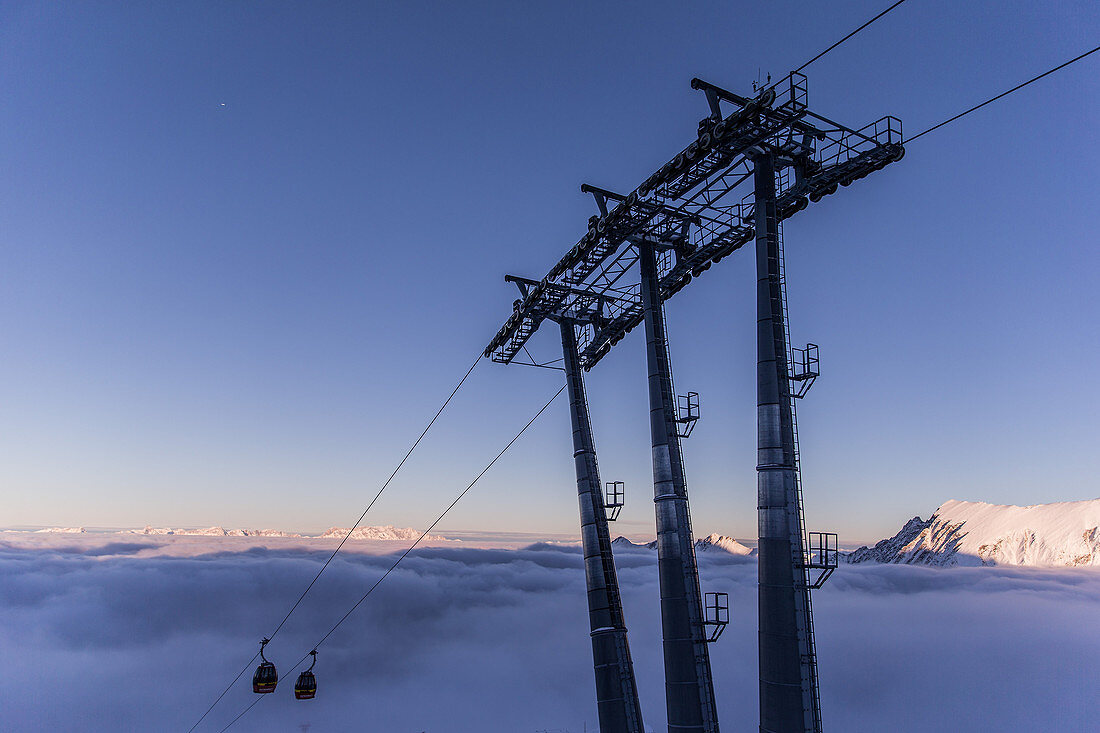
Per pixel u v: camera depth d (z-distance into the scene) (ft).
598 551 133.59
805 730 78.02
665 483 113.80
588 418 144.66
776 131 91.66
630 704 125.49
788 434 86.28
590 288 146.51
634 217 119.55
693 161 100.94
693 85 96.12
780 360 87.97
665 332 121.90
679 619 108.37
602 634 128.88
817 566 81.87
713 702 106.01
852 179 96.94
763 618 84.07
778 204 103.09
